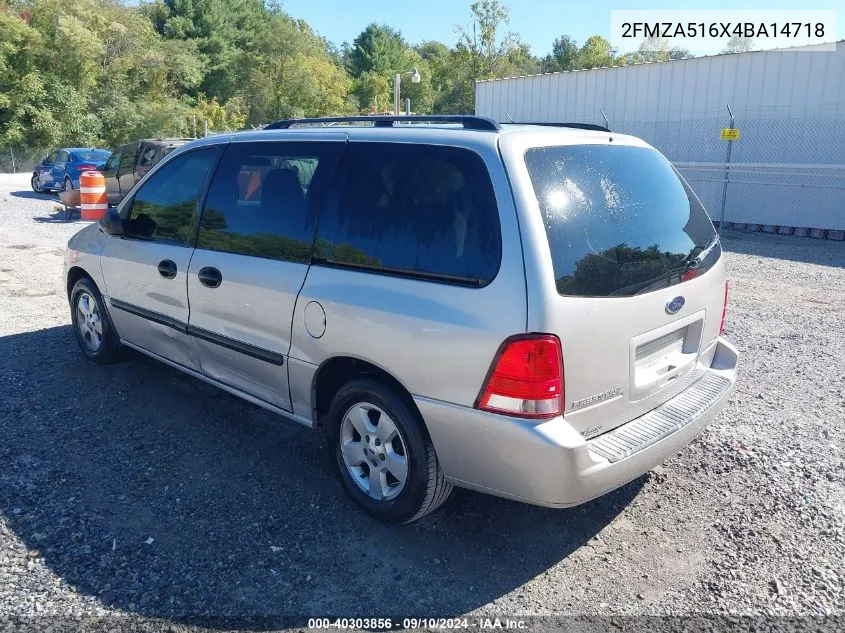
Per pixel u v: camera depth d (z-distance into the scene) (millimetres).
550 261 2865
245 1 65250
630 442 3109
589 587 3113
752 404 5094
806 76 13266
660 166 3777
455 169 3170
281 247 3770
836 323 7273
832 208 13172
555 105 17594
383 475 3486
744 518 3637
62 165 19234
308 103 65250
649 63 15516
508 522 3602
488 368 2896
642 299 3176
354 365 3543
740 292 8680
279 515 3594
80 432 4438
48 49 39062
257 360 3936
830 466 4164
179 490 3797
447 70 63344
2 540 3303
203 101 53406
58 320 6871
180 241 4461
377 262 3332
